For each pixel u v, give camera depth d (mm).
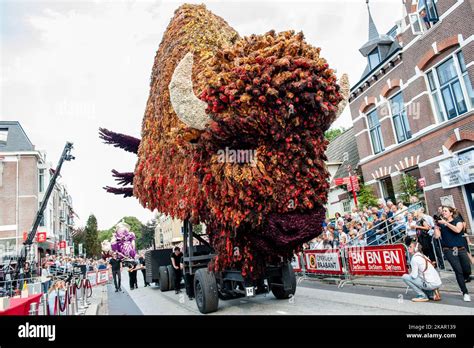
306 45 5062
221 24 7969
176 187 6668
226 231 5285
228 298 6902
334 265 8867
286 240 4941
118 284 13352
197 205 5836
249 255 5391
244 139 4824
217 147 5059
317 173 4930
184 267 7613
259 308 6340
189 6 8375
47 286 9719
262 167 4754
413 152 13352
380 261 7480
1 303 3994
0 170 24906
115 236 19906
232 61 5082
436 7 11984
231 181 4887
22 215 24703
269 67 4711
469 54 10773
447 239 5957
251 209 4887
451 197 11578
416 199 10859
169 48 7883
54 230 34594
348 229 11258
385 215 10117
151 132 8250
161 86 7641
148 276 12336
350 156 19750
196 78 6332
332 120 5188
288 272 6645
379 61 15898
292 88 4648
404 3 13500
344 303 6297
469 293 6270
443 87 12078
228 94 4723
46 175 29297
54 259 16641
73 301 7004
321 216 5039
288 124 4770
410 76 13273
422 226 8195
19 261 11180
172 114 7102
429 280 5945
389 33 17500
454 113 11688
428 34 12297
